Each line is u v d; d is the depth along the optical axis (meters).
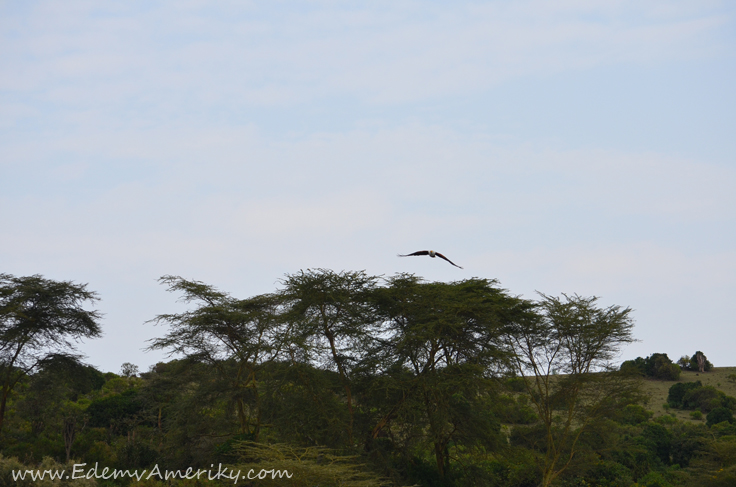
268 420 42.09
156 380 44.75
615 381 41.16
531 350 43.25
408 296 39.28
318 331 37.47
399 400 37.00
